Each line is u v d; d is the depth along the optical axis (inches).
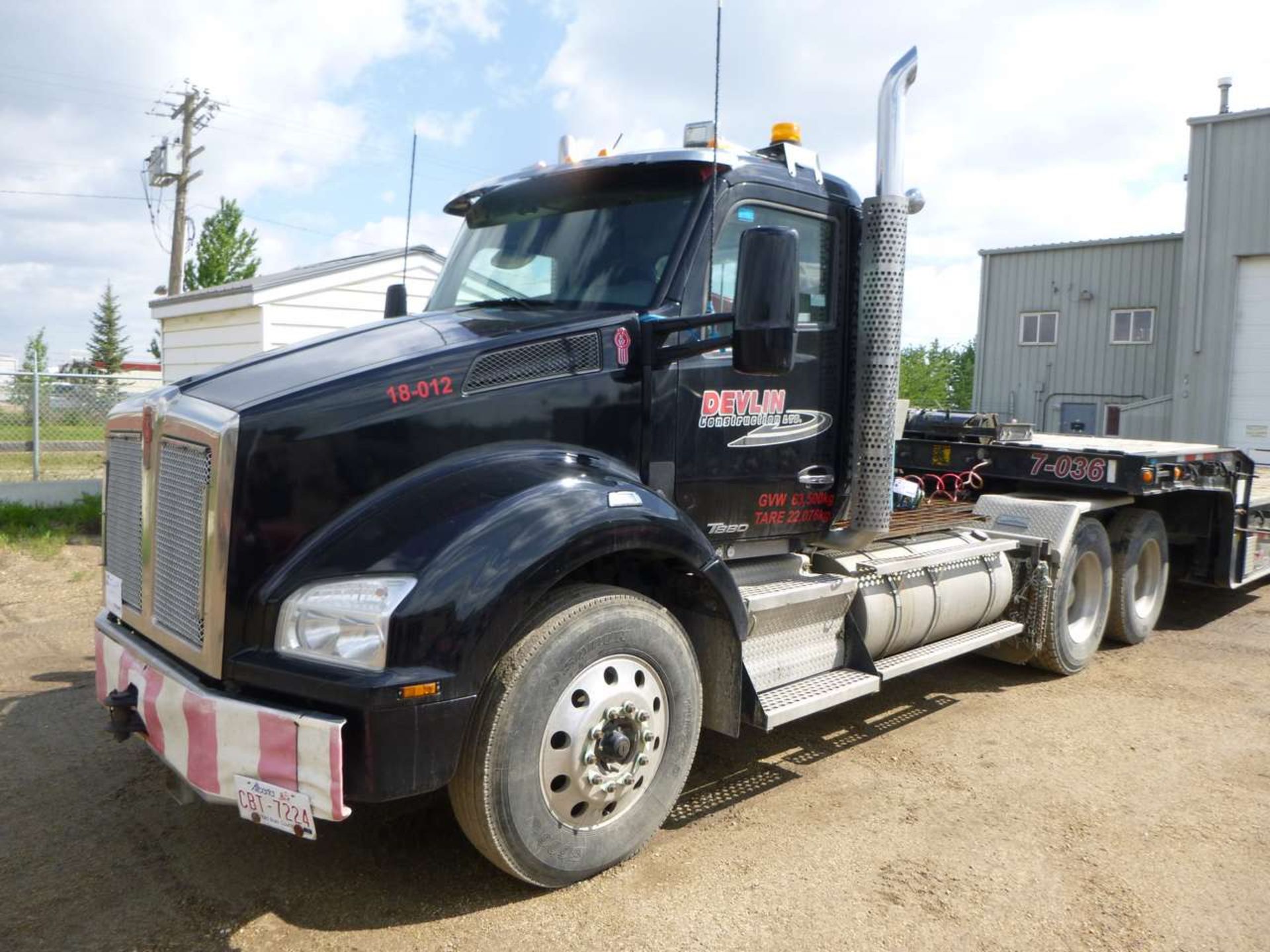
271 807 113.0
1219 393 779.4
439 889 132.5
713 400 158.4
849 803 163.2
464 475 128.7
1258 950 121.4
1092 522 251.4
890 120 172.2
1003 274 1029.8
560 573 124.2
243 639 119.0
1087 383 978.7
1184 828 155.0
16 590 307.9
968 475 277.4
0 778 168.1
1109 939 123.1
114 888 132.0
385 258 539.5
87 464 518.3
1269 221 751.1
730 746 190.7
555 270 166.1
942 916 127.9
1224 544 295.1
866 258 175.2
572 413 142.2
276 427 119.7
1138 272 941.8
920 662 190.5
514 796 122.7
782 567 176.6
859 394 176.6
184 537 125.6
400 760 112.3
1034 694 228.5
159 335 621.3
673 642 140.0
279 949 118.0
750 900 130.8
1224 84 803.4
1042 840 150.3
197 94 1104.8
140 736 134.0
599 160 163.8
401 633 113.6
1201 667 255.0
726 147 163.3
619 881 135.6
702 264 155.0
